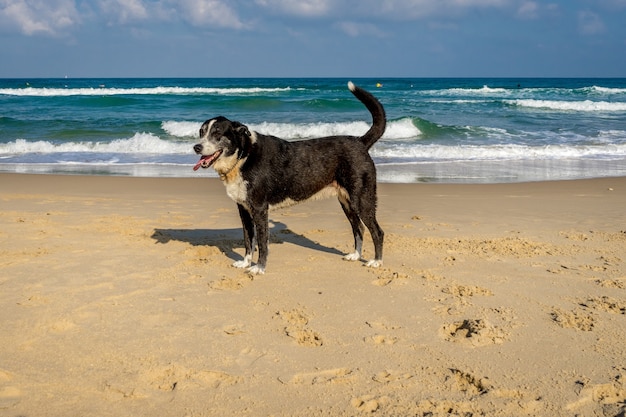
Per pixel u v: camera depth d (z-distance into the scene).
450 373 3.83
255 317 4.75
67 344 4.18
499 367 3.91
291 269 6.11
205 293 5.30
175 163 15.23
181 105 31.08
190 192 10.81
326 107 30.03
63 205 9.33
